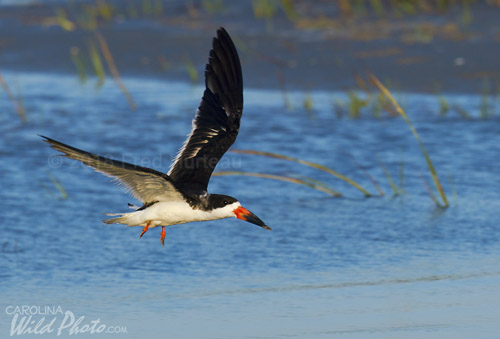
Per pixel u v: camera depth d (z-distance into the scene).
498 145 16.38
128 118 19.33
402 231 12.41
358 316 9.34
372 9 26.11
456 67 20.75
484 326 8.87
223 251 11.88
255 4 27.61
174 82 22.09
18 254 11.95
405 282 10.42
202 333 9.05
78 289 10.65
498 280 10.33
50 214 13.69
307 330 9.00
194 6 28.80
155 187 7.86
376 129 17.77
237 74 9.13
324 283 10.53
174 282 10.79
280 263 11.34
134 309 9.88
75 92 21.73
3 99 21.34
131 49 24.61
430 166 13.54
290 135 17.55
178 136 17.95
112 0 30.67
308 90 20.44
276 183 15.02
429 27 23.73
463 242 11.87
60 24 27.78
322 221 12.99
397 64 21.20
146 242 12.36
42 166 16.48
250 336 8.90
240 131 17.81
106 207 14.11
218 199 8.30
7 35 26.72
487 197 13.73
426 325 8.98
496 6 25.22
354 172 15.43
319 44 23.14
